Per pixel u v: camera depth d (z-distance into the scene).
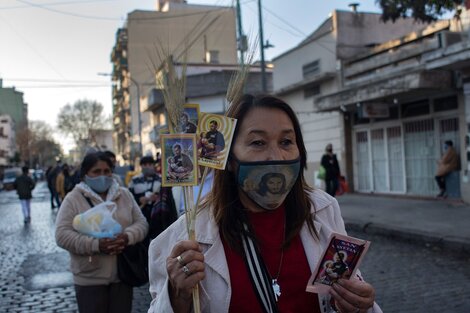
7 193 37.50
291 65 19.27
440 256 7.29
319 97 15.76
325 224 1.84
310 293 1.69
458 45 10.30
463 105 12.03
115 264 3.50
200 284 1.63
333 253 1.61
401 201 13.18
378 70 14.66
